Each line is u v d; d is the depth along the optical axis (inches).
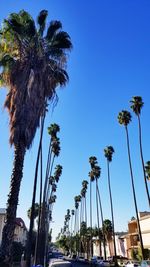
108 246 3553.2
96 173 3260.3
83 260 2726.4
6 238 484.7
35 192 884.0
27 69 624.1
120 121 2146.9
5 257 474.0
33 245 2143.2
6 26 649.6
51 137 2103.8
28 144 573.3
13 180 526.6
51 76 670.5
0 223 1574.8
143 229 2506.2
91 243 4028.1
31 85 616.7
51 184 3289.9
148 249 2174.0
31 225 864.3
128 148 2053.4
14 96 605.3
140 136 1857.8
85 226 5137.8
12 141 573.3
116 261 1937.7
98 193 3169.3
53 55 680.4
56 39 685.3
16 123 575.5
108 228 3575.3
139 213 2684.5
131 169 1964.8
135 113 1937.7
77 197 5477.4
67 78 695.1
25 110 586.9
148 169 2151.8
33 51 649.0
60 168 3329.2
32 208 869.8
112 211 2568.9
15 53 661.9
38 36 667.4
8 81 631.2
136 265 1416.1
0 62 634.2
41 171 1266.0
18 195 519.8
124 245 3034.0
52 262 783.1
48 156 1772.9
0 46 650.2
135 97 1943.9
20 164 542.6
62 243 6806.1
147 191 1704.0
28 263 839.1
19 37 652.1
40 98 621.3
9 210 502.9
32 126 587.5
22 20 667.4
